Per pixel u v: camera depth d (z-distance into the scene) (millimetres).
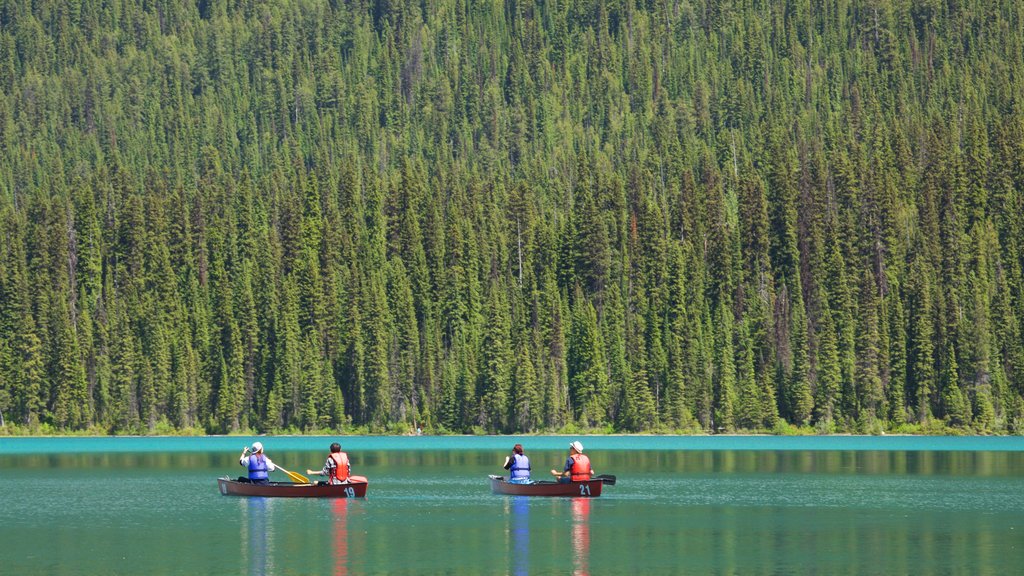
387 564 199625
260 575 190625
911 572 193250
